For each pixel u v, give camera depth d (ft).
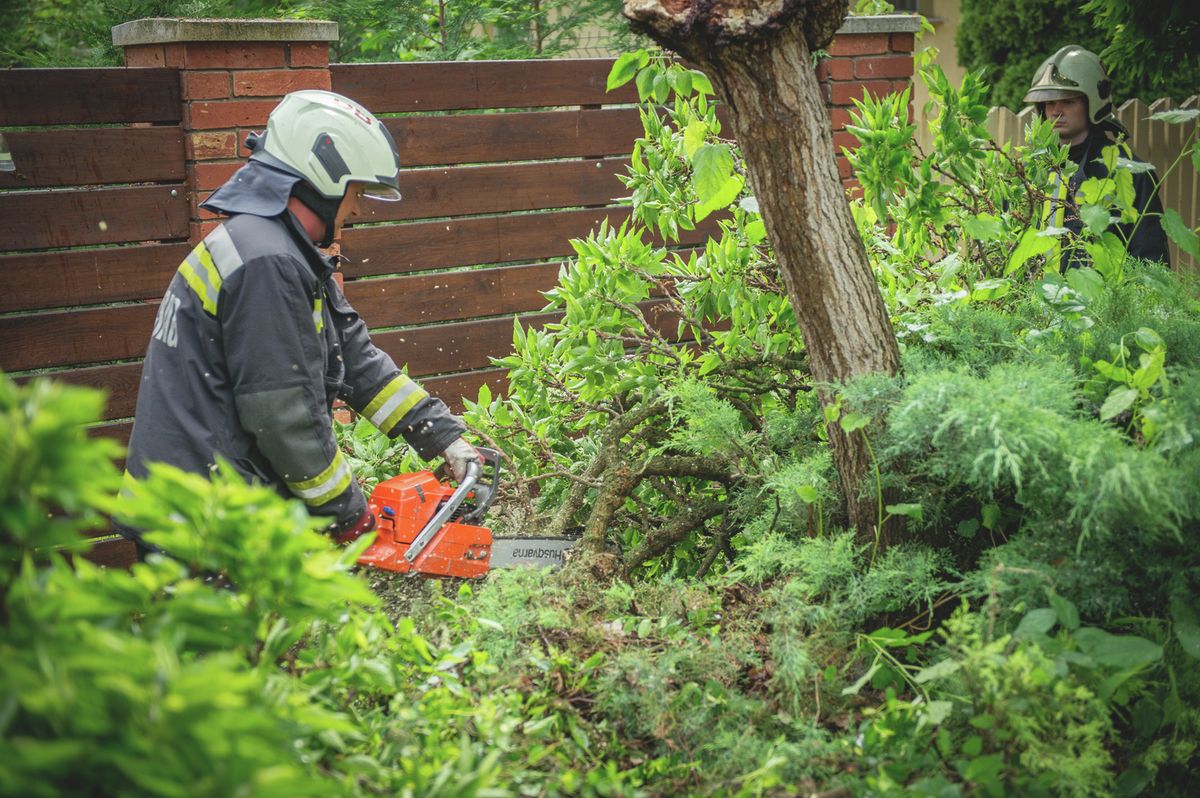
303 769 4.68
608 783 6.04
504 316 16.07
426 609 7.61
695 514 9.71
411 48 22.70
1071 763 5.81
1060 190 11.55
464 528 8.52
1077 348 8.68
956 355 8.89
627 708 6.79
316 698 5.49
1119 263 9.14
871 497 7.75
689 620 7.66
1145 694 6.87
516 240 15.94
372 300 15.05
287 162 8.05
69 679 3.53
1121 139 9.67
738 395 10.46
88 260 12.96
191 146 13.17
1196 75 16.19
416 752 5.52
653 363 10.53
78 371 13.02
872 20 16.79
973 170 10.39
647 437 10.25
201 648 4.54
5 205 12.42
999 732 6.00
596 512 9.23
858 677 7.45
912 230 10.78
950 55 33.68
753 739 6.49
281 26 13.26
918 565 7.41
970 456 6.87
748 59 7.11
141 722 3.52
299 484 7.88
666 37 7.16
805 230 7.48
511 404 11.15
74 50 16.65
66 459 3.73
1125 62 16.10
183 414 7.87
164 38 12.85
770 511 8.98
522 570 7.63
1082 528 6.93
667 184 10.84
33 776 3.48
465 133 15.38
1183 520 6.69
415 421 9.19
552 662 6.90
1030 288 10.03
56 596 3.99
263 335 7.65
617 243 10.34
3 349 12.61
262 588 4.68
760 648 7.54
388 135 8.52
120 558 13.29
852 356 7.72
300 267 7.83
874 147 9.75
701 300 10.48
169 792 3.46
